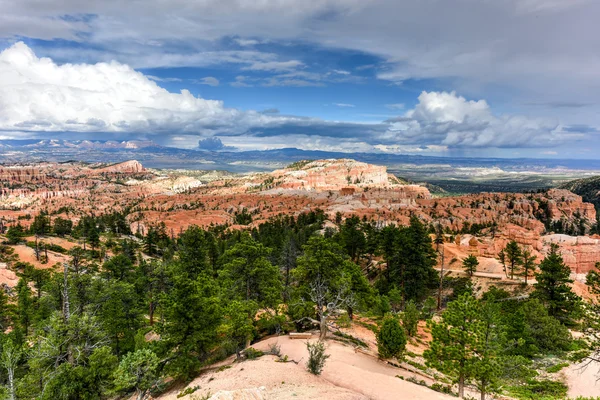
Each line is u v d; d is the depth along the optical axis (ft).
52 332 110.93
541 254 312.91
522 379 127.44
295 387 88.22
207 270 202.39
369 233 327.47
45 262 312.71
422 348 157.28
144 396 100.32
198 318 125.59
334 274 154.92
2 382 119.44
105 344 135.64
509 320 154.30
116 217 563.89
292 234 334.24
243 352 124.98
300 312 143.43
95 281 164.86
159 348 122.42
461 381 97.50
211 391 92.12
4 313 194.49
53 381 101.60
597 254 321.93
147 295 196.44
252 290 163.12
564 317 188.85
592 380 123.03
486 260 287.48
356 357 123.85
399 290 208.85
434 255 239.09
